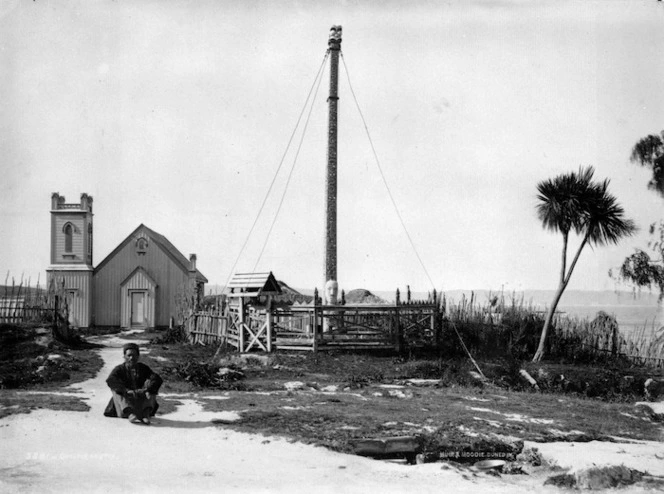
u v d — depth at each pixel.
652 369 23.50
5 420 11.05
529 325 26.28
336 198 28.50
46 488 7.97
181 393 15.46
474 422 12.76
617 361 24.69
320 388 17.75
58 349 23.69
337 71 29.03
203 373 17.69
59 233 43.12
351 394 16.56
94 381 17.30
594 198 23.77
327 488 8.29
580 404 17.55
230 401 14.02
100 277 44.00
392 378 20.58
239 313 24.55
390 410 13.74
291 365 21.45
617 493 9.16
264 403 13.88
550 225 24.59
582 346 25.55
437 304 25.06
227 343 26.92
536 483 9.47
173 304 43.94
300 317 24.77
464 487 8.80
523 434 12.16
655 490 9.23
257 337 23.70
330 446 10.26
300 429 11.19
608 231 24.00
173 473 8.64
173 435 10.50
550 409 16.16
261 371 20.36
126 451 9.53
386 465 9.65
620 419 15.52
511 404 16.55
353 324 23.95
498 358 23.98
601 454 11.07
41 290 29.41
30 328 25.47
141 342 31.55
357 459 9.77
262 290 23.45
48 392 14.88
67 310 29.78
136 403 11.34
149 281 43.81
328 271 28.16
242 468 8.95
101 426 10.89
